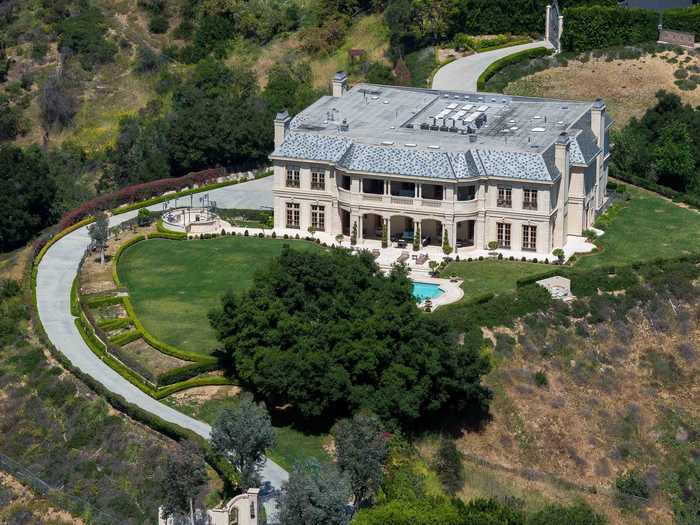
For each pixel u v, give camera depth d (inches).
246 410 6727.4
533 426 7721.5
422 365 7278.5
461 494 7194.9
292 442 7327.8
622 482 7509.8
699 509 7450.8
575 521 6756.9
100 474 7145.7
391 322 7347.4
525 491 7327.8
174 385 7637.8
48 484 7150.6
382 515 6343.5
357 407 7278.5
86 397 7623.0
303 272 7716.5
